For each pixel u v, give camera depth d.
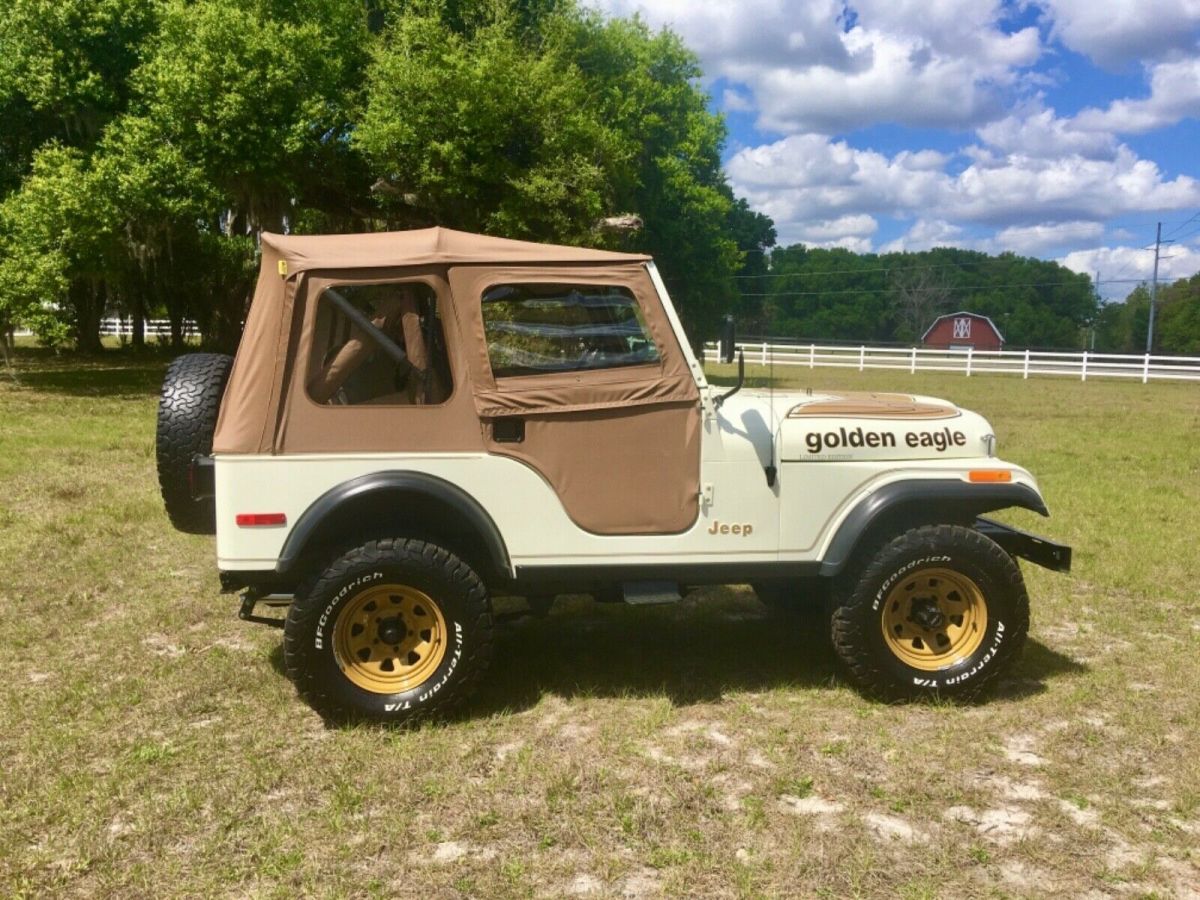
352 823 3.45
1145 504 9.21
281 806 3.59
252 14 20.39
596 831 3.42
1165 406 21.17
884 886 3.11
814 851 3.29
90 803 3.57
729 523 4.44
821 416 4.61
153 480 9.72
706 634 5.56
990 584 4.48
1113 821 3.51
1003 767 3.93
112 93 21.53
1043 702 4.59
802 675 4.92
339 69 21.16
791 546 4.49
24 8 20.81
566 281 4.28
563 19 23.94
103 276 21.00
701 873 3.17
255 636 5.44
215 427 4.49
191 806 3.54
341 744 4.06
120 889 3.07
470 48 21.56
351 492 4.09
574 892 3.07
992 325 74.88
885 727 4.30
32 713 4.36
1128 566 6.95
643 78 28.73
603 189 21.20
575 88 21.64
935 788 3.74
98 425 14.29
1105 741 4.17
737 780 3.81
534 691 4.69
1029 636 5.57
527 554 4.30
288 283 4.13
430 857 3.26
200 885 3.09
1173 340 73.62
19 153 22.30
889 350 35.69
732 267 32.69
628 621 5.79
